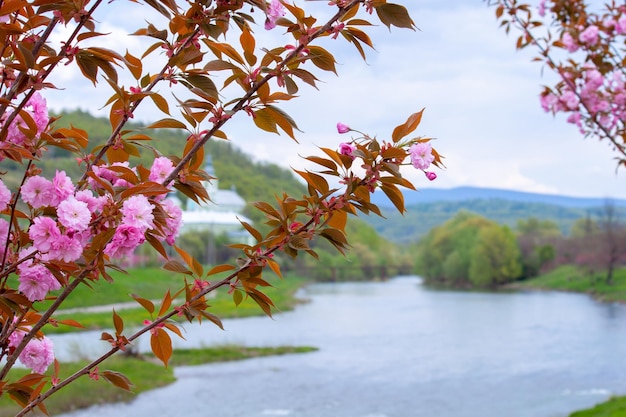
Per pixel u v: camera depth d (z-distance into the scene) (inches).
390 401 783.1
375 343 1330.0
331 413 713.6
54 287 80.6
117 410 681.6
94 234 79.5
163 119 91.5
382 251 5172.2
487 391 845.2
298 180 6023.6
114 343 89.3
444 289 3469.5
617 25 236.5
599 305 2329.0
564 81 245.6
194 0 88.4
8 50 85.8
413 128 86.9
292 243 88.0
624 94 239.6
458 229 4165.8
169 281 2261.3
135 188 79.0
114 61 82.4
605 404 650.8
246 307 1990.7
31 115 87.5
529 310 2117.4
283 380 909.2
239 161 5787.4
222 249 3385.8
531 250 3868.1
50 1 78.0
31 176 82.0
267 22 88.3
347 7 87.6
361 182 86.2
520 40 245.9
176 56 89.6
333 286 3622.0
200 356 1091.9
